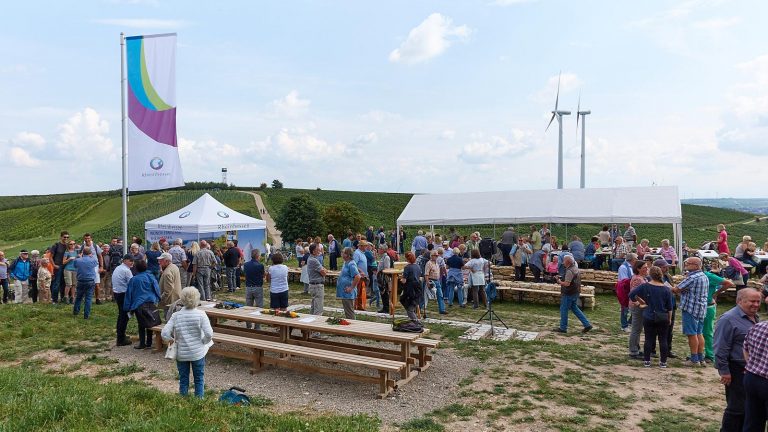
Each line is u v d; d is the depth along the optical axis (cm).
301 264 1886
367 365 650
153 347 891
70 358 829
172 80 1267
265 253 2394
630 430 548
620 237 1764
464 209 2386
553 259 1666
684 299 807
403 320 762
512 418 580
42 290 1329
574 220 2088
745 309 493
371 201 8431
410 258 992
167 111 1265
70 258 1334
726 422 494
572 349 899
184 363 592
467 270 1428
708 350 836
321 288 1016
